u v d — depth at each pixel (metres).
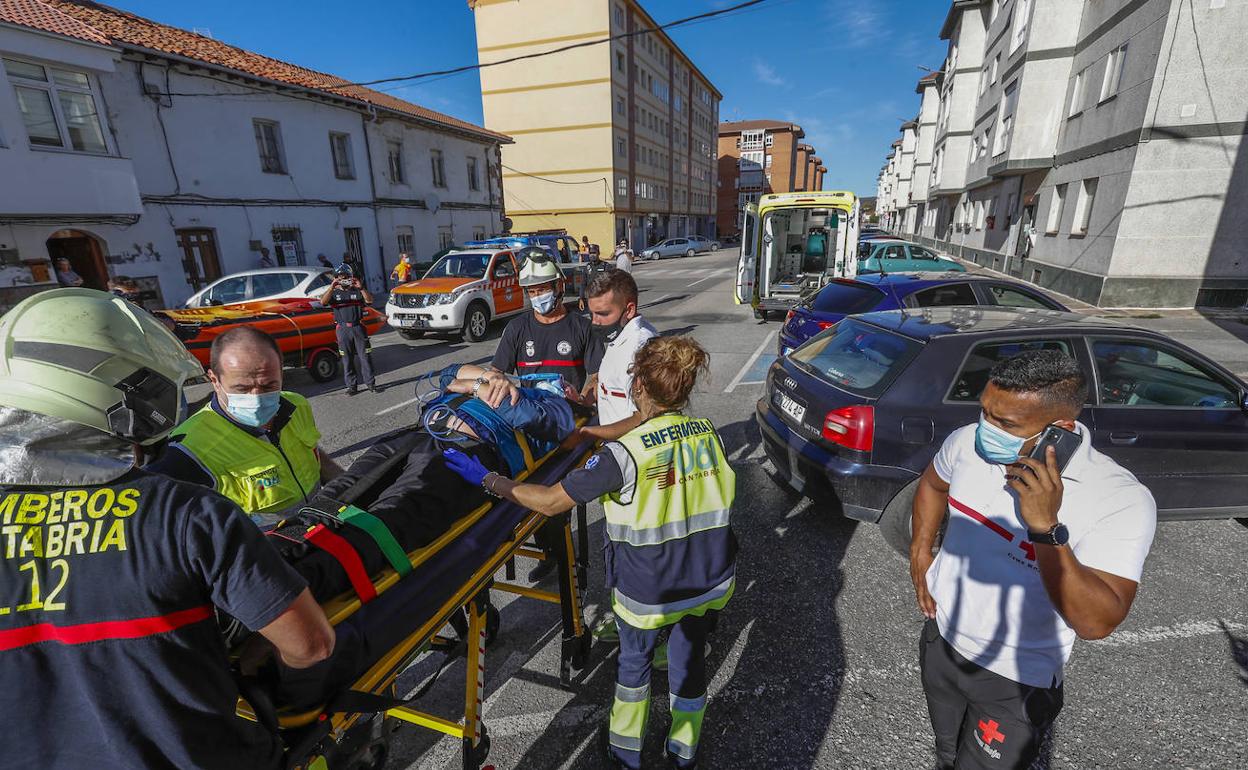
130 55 11.57
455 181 22.27
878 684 2.43
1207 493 3.26
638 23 36.56
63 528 0.89
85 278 11.76
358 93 17.78
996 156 18.36
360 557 1.48
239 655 1.19
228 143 13.68
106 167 11.06
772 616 2.87
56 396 0.88
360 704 1.34
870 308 5.68
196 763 0.96
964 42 23.59
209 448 1.89
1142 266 12.00
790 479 3.63
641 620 1.74
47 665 0.89
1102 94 13.12
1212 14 10.47
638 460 1.61
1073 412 1.23
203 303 9.20
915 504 1.74
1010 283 5.86
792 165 73.44
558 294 3.19
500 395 2.15
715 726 2.24
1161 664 2.50
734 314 12.92
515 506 2.07
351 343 7.15
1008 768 1.45
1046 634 1.37
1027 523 1.19
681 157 48.88
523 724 2.28
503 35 33.94
